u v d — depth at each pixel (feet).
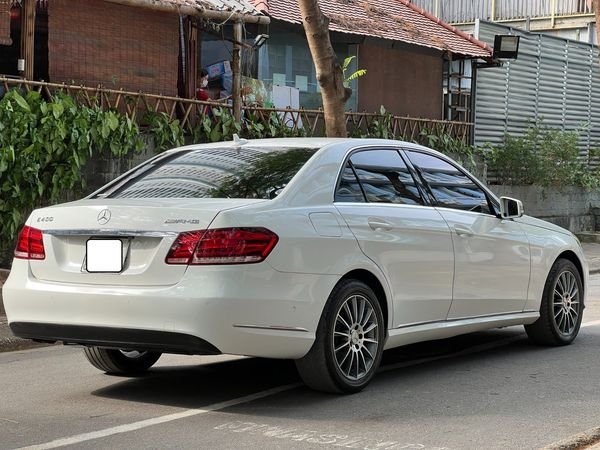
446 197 24.77
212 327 18.80
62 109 40.06
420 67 68.85
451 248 23.97
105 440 17.84
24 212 40.34
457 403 20.81
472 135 74.13
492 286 25.45
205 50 55.47
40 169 40.47
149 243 19.57
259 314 19.17
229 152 23.24
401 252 22.49
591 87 87.76
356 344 21.45
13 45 43.75
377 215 22.13
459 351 27.63
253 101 56.08
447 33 72.02
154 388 22.52
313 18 39.83
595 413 19.89
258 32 55.26
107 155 43.98
